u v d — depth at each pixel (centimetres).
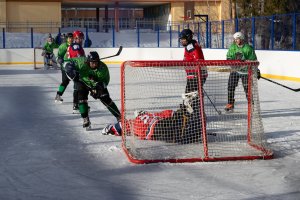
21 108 1103
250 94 696
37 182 534
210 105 896
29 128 850
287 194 494
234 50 1060
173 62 650
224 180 542
